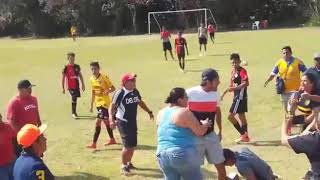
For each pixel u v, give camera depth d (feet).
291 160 33.35
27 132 16.56
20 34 269.03
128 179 31.22
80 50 138.41
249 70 76.74
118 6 231.50
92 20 241.14
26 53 139.13
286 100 39.27
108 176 32.19
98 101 38.65
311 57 87.81
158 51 120.78
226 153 25.54
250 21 231.50
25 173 16.15
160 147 22.68
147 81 71.46
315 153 17.24
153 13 220.02
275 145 36.99
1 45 189.67
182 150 22.03
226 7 230.48
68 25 253.24
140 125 45.55
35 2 253.24
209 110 25.63
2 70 97.14
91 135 43.19
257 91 58.44
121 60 103.65
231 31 196.85
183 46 78.79
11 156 24.79
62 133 44.32
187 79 71.31
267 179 24.91
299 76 38.91
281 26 216.54
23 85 29.89
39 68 97.71
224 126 43.47
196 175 22.54
